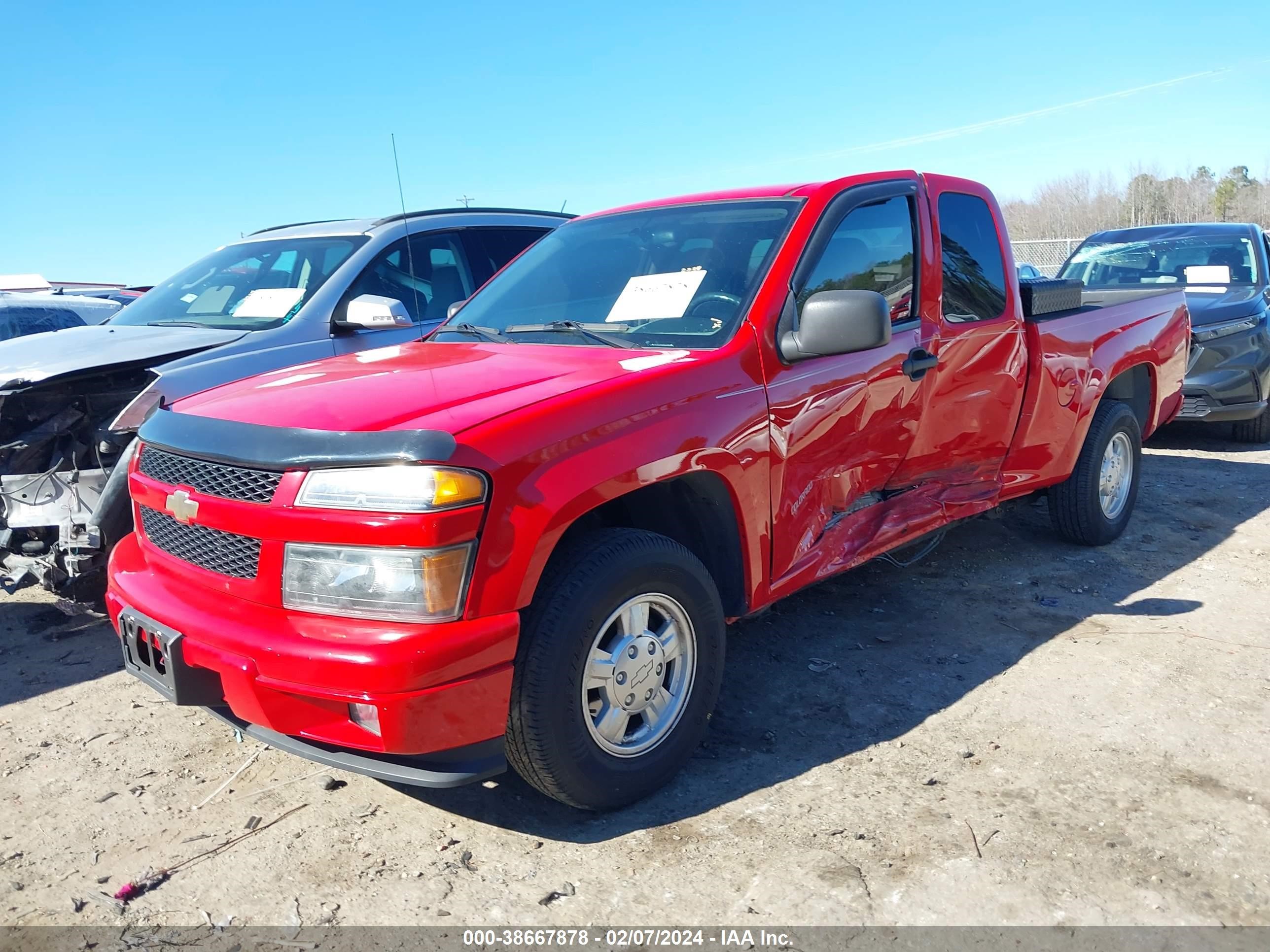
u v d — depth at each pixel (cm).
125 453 402
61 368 429
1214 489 672
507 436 251
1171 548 535
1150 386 562
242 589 260
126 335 493
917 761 314
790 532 334
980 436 427
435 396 273
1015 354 438
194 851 278
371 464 242
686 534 323
